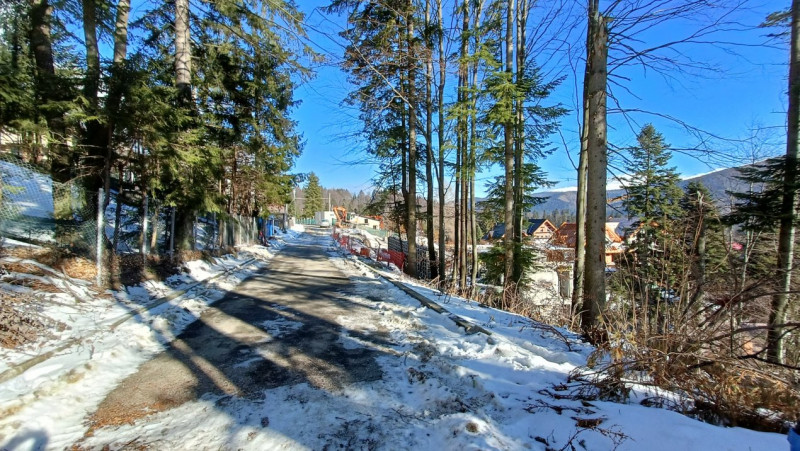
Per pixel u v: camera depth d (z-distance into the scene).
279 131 16.80
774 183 8.42
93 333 4.48
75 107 5.89
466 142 14.55
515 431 2.59
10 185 6.45
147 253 8.95
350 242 27.02
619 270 5.11
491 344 4.62
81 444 2.53
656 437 2.33
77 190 6.89
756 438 2.29
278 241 30.47
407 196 19.03
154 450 2.47
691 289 4.04
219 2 9.96
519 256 12.94
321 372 3.88
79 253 7.04
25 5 6.79
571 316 7.78
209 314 6.37
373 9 14.16
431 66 14.15
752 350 3.88
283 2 10.16
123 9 8.26
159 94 6.87
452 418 2.75
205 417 2.92
